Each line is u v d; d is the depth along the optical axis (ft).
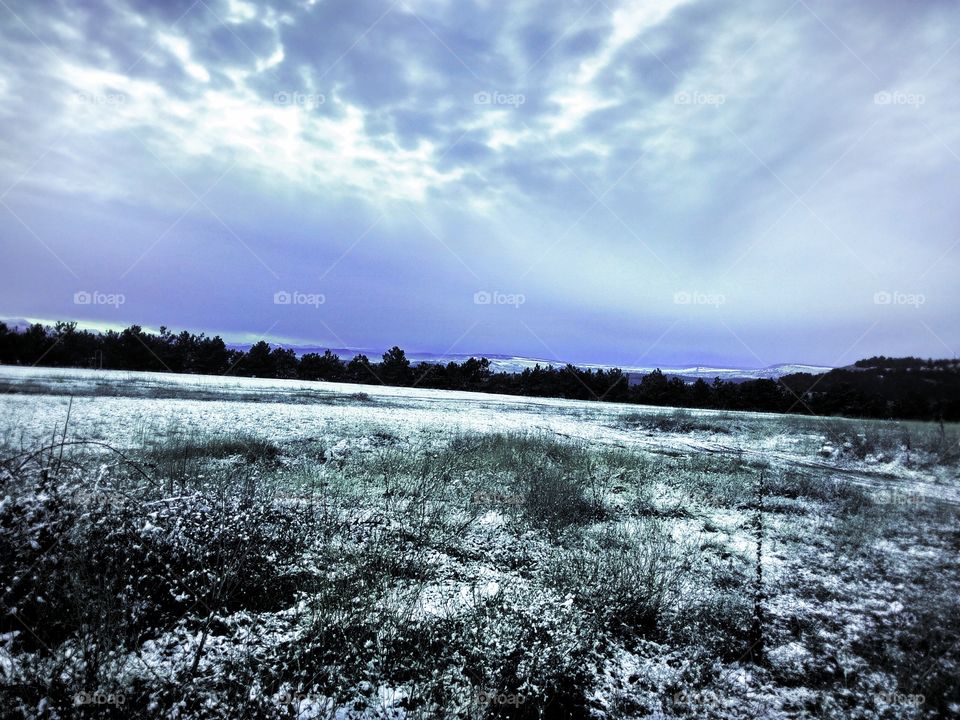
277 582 14.49
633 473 37.06
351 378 198.29
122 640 10.91
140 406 58.75
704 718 11.33
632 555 19.58
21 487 14.24
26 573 11.83
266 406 70.59
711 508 29.71
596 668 12.82
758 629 15.30
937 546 23.90
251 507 16.92
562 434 60.59
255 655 11.20
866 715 11.46
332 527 18.04
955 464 50.31
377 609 13.19
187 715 9.72
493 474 32.27
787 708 11.73
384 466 31.48
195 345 181.98
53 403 55.62
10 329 151.84
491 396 155.02
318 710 10.21
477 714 10.58
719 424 80.02
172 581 13.25
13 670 9.98
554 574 16.71
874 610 16.72
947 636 14.90
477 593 15.08
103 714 9.51
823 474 44.11
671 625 15.11
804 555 21.97
